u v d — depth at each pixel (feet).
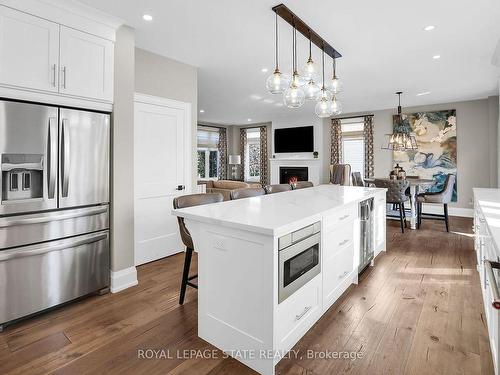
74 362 5.74
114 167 8.93
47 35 7.29
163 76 11.97
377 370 5.49
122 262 9.19
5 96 6.71
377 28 9.53
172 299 8.50
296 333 5.96
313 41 10.41
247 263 5.53
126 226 9.29
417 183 16.96
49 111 7.37
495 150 19.80
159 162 11.98
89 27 8.11
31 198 7.29
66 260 7.84
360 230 9.46
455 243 14.17
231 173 34.58
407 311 7.68
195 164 13.42
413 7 8.27
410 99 20.36
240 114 26.94
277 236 5.21
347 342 6.36
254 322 5.50
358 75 14.61
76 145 7.95
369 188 12.58
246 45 10.89
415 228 17.22
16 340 6.46
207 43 10.71
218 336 6.17
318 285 6.77
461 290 8.93
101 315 7.56
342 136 26.45
